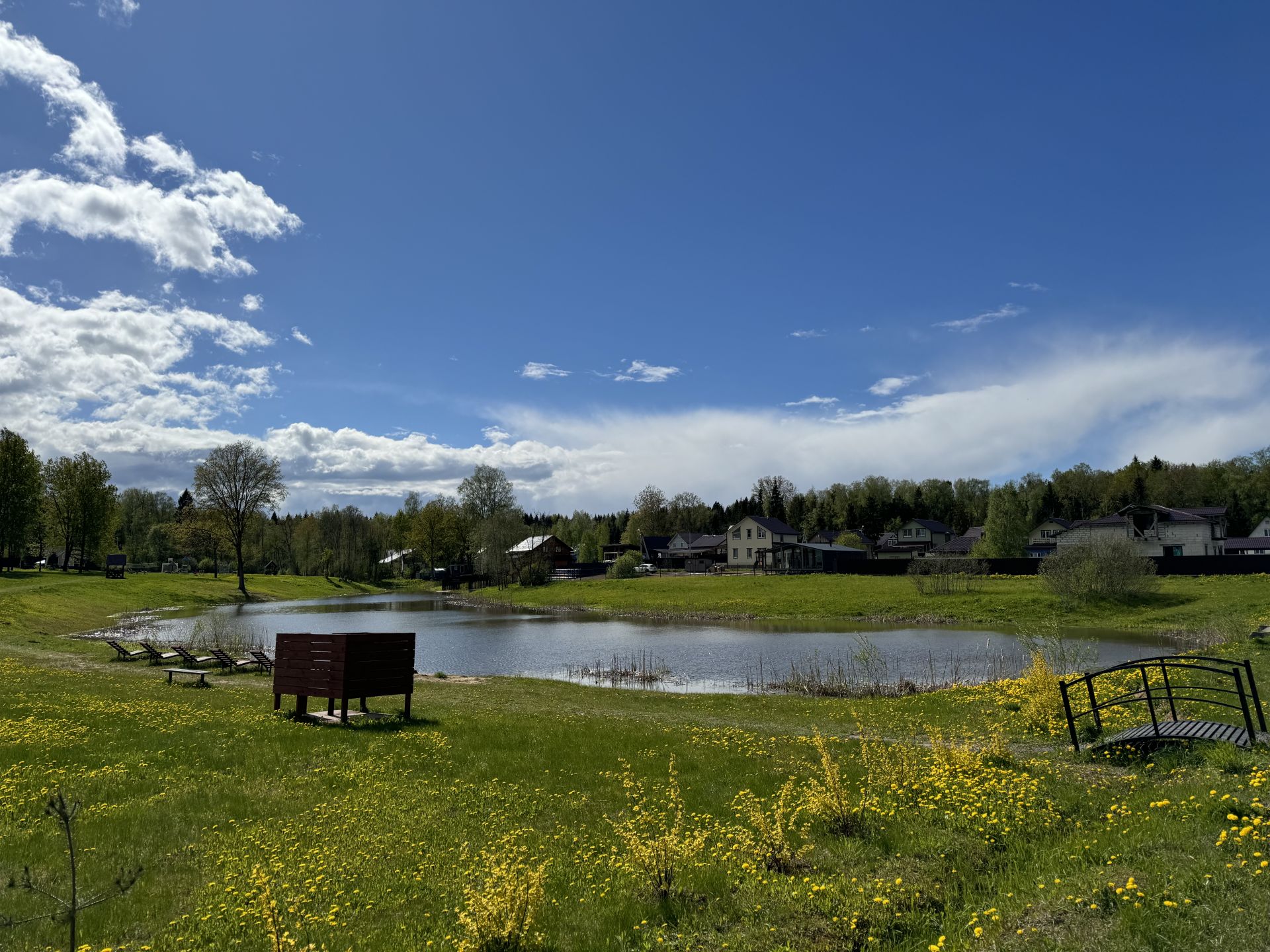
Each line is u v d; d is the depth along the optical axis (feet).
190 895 27.27
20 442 279.90
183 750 50.03
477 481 445.78
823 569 321.52
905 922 22.89
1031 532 351.87
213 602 272.92
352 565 423.23
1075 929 20.34
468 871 29.17
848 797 36.88
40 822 34.65
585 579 345.10
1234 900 20.54
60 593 211.00
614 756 51.55
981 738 54.80
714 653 139.95
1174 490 418.10
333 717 65.46
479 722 65.00
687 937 23.25
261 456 304.71
